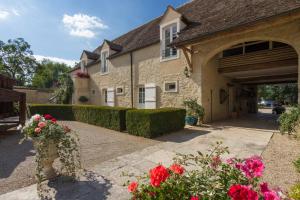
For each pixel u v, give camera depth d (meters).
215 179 1.74
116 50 15.31
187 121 8.65
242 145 5.12
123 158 4.35
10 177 3.36
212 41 8.50
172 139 6.10
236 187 1.42
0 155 4.56
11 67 34.19
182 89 9.84
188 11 11.45
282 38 6.51
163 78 10.83
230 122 9.56
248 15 6.61
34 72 37.50
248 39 7.38
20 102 7.40
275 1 6.49
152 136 6.36
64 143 3.21
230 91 11.78
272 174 3.25
